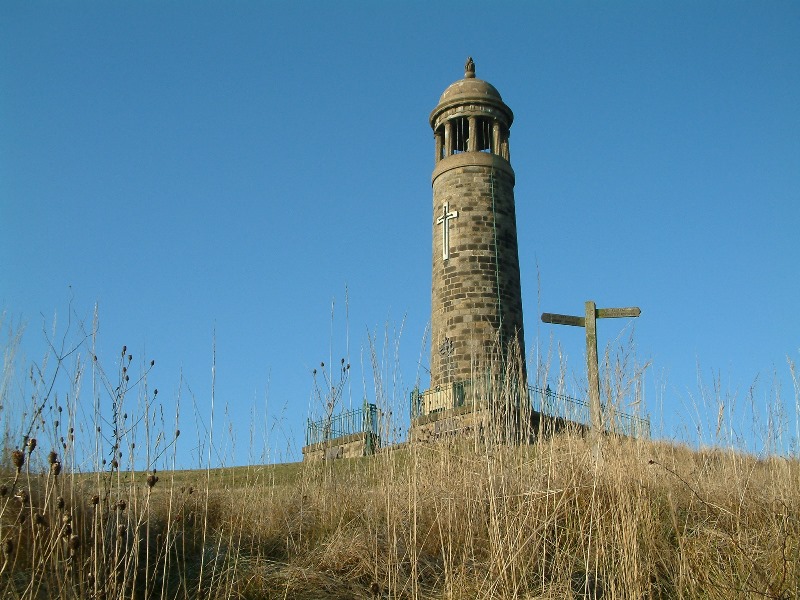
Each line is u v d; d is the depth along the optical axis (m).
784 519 9.62
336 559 10.05
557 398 12.30
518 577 9.42
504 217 34.97
